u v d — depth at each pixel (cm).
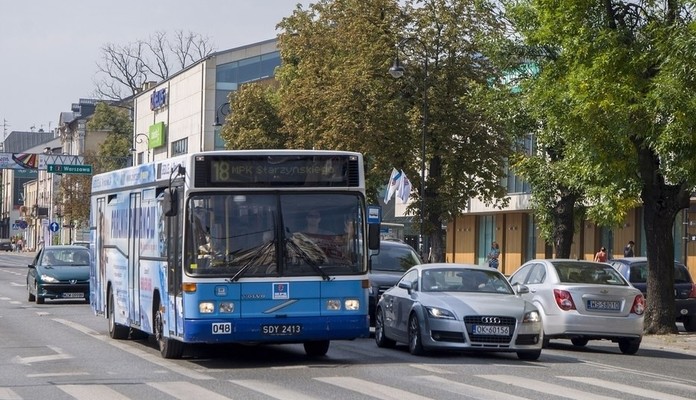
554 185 4812
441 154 6112
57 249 5475
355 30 6172
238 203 2442
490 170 6238
